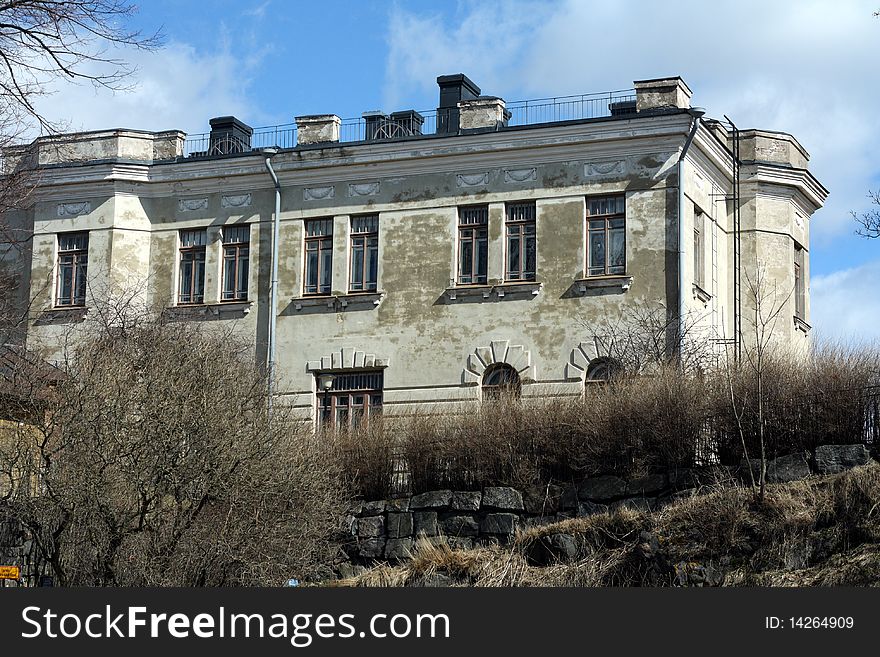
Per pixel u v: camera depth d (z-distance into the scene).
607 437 26.45
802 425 24.78
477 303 34.94
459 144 35.53
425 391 34.97
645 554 23.55
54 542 23.77
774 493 23.47
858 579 21.27
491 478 27.44
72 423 24.27
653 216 33.88
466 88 38.78
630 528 24.38
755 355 26.92
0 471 24.97
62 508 23.77
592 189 34.47
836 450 23.94
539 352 34.16
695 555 23.12
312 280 36.75
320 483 26.56
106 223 37.94
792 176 38.56
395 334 35.56
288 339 36.44
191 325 34.66
